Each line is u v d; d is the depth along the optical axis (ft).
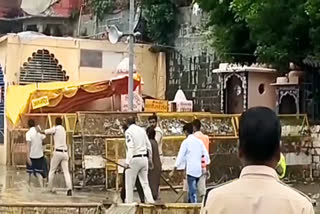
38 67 110.32
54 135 70.95
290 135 82.38
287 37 79.20
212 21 89.35
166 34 116.57
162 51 116.98
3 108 107.86
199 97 109.29
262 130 14.73
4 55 108.88
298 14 77.00
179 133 75.20
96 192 71.56
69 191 68.69
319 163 83.51
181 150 56.18
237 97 101.04
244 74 98.94
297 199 14.25
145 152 57.36
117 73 109.50
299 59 81.97
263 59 82.58
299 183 80.64
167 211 35.37
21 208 35.17
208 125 78.59
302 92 93.35
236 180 14.90
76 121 76.43
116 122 76.84
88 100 103.65
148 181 59.06
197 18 109.91
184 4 114.32
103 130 75.97
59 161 70.18
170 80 116.26
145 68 116.98
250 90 99.35
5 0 142.31
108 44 115.24
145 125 76.69
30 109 100.42
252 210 14.25
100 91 103.45
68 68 112.47
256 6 78.23
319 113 93.20
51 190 71.61
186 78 112.57
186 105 106.22
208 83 107.55
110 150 71.77
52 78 111.45
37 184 78.23
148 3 116.06
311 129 83.76
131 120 61.11
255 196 14.37
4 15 142.00
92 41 114.11
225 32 88.12
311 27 76.84
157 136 68.44
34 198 65.77
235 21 85.56
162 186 72.13
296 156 82.74
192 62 111.24
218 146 77.25
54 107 101.55
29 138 76.43
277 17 78.64
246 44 88.02
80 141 75.00
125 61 109.81
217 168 76.95
